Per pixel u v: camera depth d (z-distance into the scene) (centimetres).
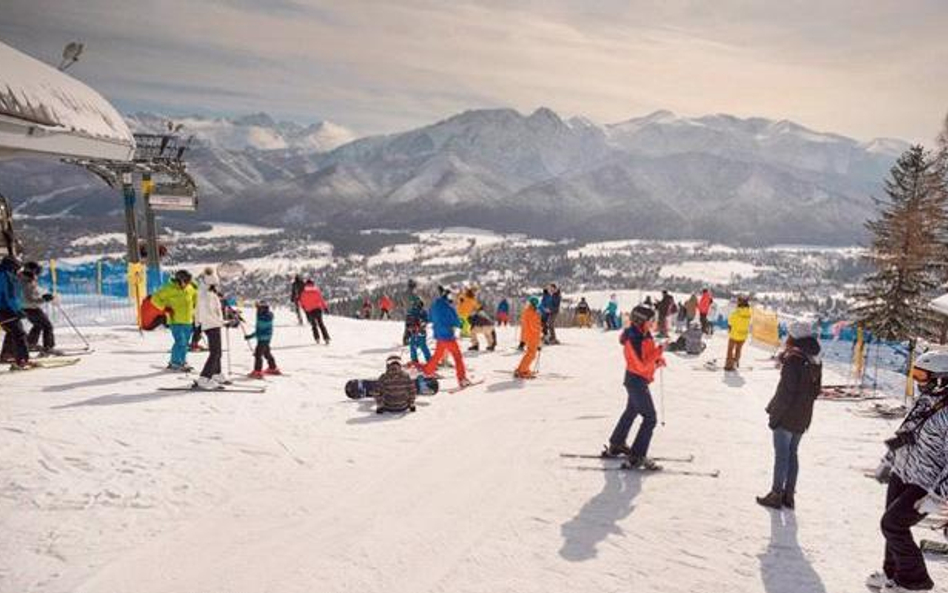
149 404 1051
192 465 791
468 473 817
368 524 655
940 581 543
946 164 4241
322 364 1549
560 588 532
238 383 1265
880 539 630
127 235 2600
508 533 638
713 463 870
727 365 1755
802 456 908
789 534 641
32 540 591
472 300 2019
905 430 516
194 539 610
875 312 4112
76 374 1262
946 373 511
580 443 962
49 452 802
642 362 831
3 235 1535
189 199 2594
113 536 607
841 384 1581
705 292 2992
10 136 797
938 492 495
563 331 3053
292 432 960
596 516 684
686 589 533
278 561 572
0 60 812
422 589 529
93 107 992
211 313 1190
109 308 2395
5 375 1242
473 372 1595
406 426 1034
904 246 4125
